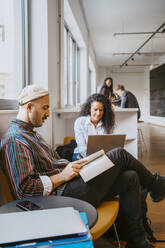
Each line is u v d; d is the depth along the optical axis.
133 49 11.63
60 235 0.74
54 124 3.11
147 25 8.02
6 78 2.29
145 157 4.91
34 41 2.79
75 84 6.97
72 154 2.34
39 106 1.38
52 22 3.05
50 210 0.91
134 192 1.51
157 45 10.80
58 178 1.31
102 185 1.41
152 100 13.62
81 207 1.05
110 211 1.37
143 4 6.25
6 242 0.70
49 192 1.25
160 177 1.78
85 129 2.32
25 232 0.75
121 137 1.90
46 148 1.49
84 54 7.77
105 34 9.01
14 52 2.54
